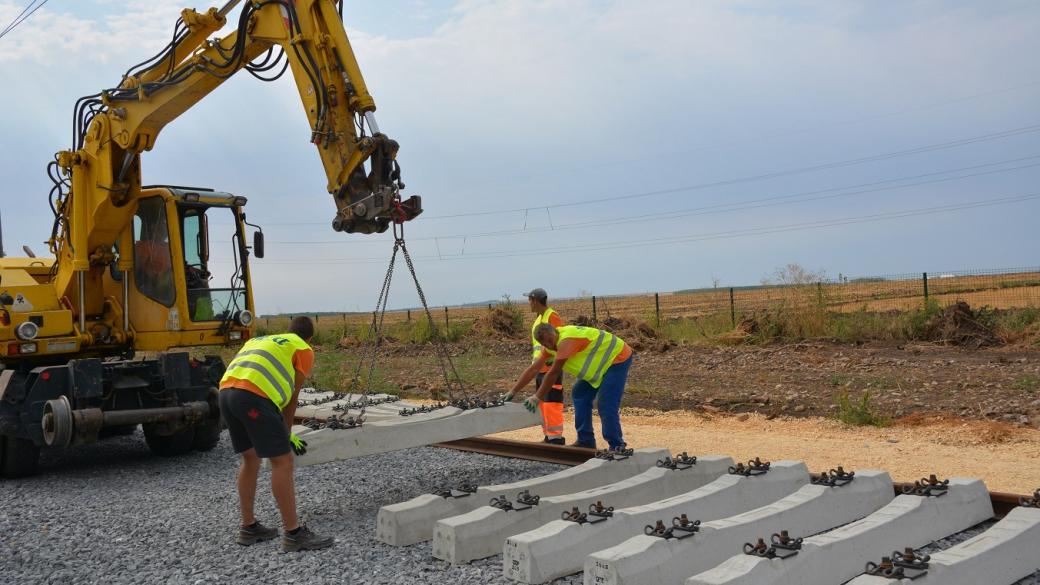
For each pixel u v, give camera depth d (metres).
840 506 5.87
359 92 7.92
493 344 24.70
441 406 8.23
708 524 5.09
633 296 67.38
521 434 11.01
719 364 17.11
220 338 10.45
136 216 10.46
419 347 24.67
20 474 9.13
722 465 7.00
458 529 5.38
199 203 10.30
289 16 8.25
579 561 5.11
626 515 5.40
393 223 7.74
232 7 9.31
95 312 10.67
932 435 9.38
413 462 8.93
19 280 10.34
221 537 6.26
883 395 12.25
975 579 4.52
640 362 18.19
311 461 6.72
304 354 5.96
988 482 7.14
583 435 8.53
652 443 9.48
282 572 5.32
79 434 8.82
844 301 22.52
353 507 7.15
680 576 4.72
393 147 7.85
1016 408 10.58
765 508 5.54
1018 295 29.80
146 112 9.45
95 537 6.36
